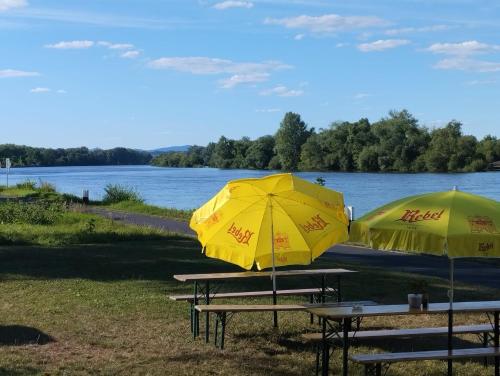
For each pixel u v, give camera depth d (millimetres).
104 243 21234
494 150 106312
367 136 118625
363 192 62406
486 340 8195
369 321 10367
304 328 9891
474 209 6406
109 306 11211
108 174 139625
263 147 149500
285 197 8867
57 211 28375
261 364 8039
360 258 18266
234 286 13203
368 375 7469
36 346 8633
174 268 15609
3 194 47062
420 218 6348
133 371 7609
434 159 105875
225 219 8766
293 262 9172
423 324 10164
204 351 8578
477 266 16516
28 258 17156
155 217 31859
